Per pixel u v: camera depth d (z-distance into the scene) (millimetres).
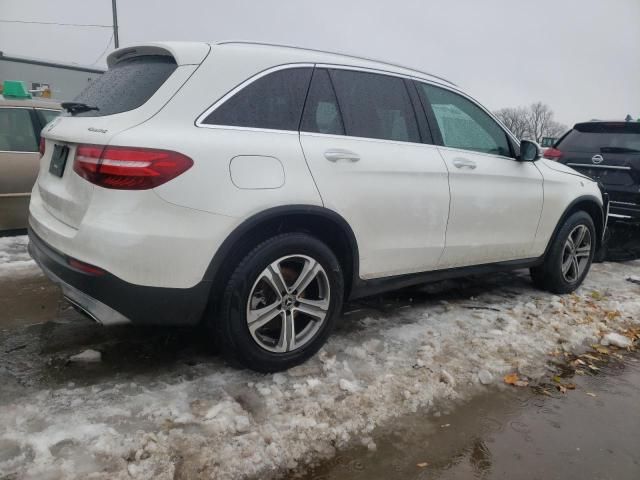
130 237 2414
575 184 4754
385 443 2520
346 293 3316
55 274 2691
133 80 2859
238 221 2615
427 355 3334
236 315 2734
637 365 3566
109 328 3469
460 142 3885
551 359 3514
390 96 3490
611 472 2436
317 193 2898
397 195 3301
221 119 2699
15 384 2729
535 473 2395
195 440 2359
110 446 2268
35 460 2158
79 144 2641
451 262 3814
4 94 5695
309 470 2309
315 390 2844
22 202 5469
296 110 2982
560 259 4688
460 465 2416
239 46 2928
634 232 7492
